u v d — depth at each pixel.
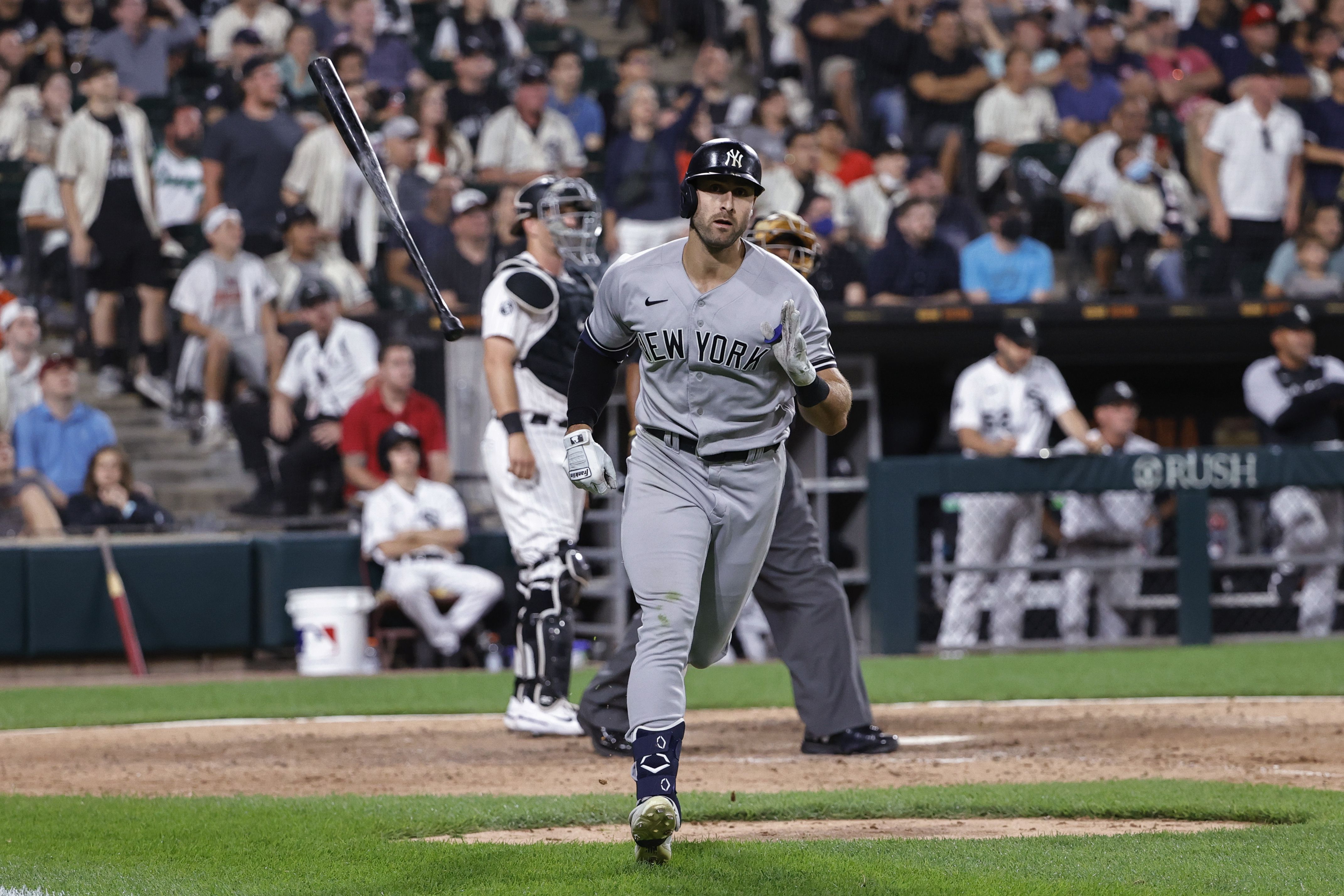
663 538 12.23
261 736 22.70
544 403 21.17
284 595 36.19
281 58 48.44
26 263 44.62
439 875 11.16
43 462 37.59
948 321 40.53
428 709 25.77
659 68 57.00
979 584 35.94
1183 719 22.98
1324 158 50.84
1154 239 46.47
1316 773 17.05
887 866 11.18
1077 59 51.12
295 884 11.00
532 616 21.59
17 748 21.62
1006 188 48.12
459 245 42.19
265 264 43.34
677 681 11.95
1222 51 54.25
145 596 35.97
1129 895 10.12
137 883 11.16
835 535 39.75
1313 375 38.38
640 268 12.34
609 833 13.51
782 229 19.02
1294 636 37.84
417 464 35.88
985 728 22.09
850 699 19.16
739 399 12.29
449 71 51.97
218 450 42.28
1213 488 36.03
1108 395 36.50
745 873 10.87
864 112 51.50
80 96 47.12
